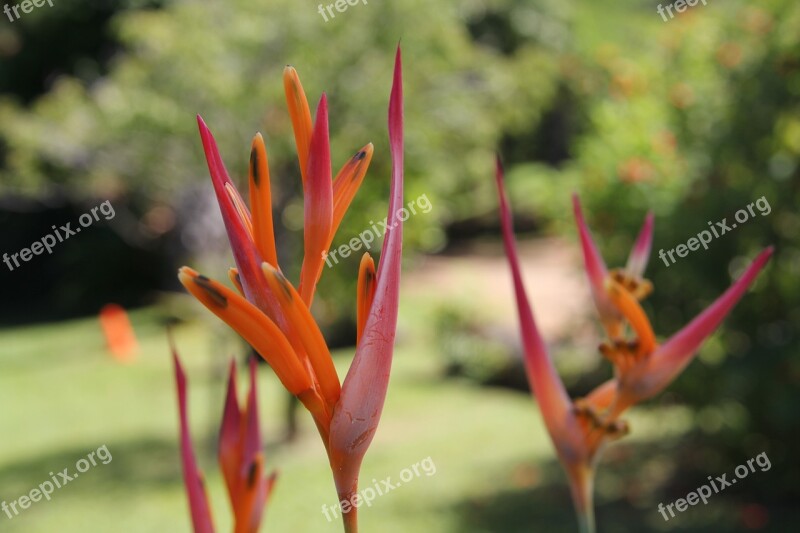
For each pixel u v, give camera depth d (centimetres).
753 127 622
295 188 760
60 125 868
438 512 680
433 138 768
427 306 1372
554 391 195
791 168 621
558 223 710
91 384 1180
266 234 121
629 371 193
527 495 707
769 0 618
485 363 1091
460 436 875
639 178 630
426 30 764
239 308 115
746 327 638
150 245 1448
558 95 1351
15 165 1024
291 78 122
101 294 1645
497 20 1603
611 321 200
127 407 1062
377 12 746
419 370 1158
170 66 756
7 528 704
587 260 200
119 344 1294
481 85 885
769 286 634
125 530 682
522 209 1878
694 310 646
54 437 967
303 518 664
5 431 996
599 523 649
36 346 1416
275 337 116
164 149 803
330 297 765
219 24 774
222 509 696
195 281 114
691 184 633
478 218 1903
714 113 631
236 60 750
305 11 742
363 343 119
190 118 761
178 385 163
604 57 692
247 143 754
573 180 698
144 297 1639
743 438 659
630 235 656
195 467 162
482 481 746
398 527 648
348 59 746
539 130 1675
